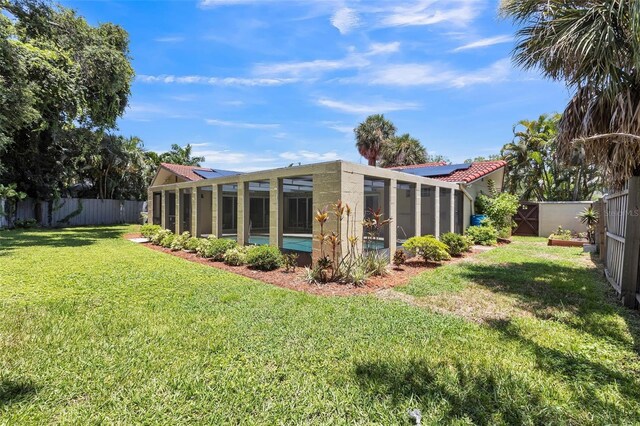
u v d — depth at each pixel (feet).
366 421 9.29
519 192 92.27
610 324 16.57
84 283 24.08
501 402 10.07
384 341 14.23
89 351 13.08
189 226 61.26
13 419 9.11
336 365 12.17
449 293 22.09
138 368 11.85
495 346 13.88
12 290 21.90
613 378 11.55
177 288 22.99
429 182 39.11
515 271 29.09
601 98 19.27
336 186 26.66
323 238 26.14
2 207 62.64
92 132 66.59
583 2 19.72
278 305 19.11
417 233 36.83
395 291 22.62
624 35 18.10
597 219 40.16
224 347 13.51
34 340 13.96
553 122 79.92
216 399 10.19
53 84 43.45
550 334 15.26
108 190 88.48
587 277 26.81
